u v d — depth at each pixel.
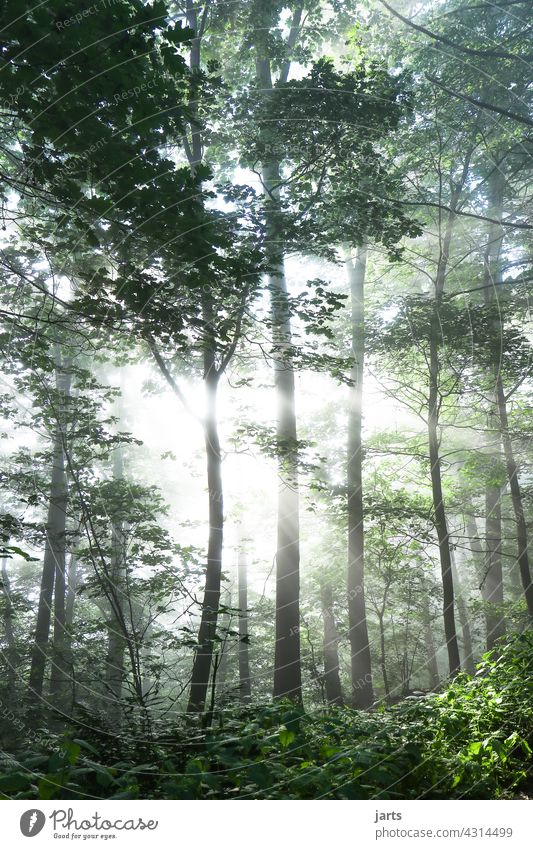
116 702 5.44
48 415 11.19
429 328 13.73
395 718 5.16
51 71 5.04
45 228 8.48
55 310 9.47
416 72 17.58
